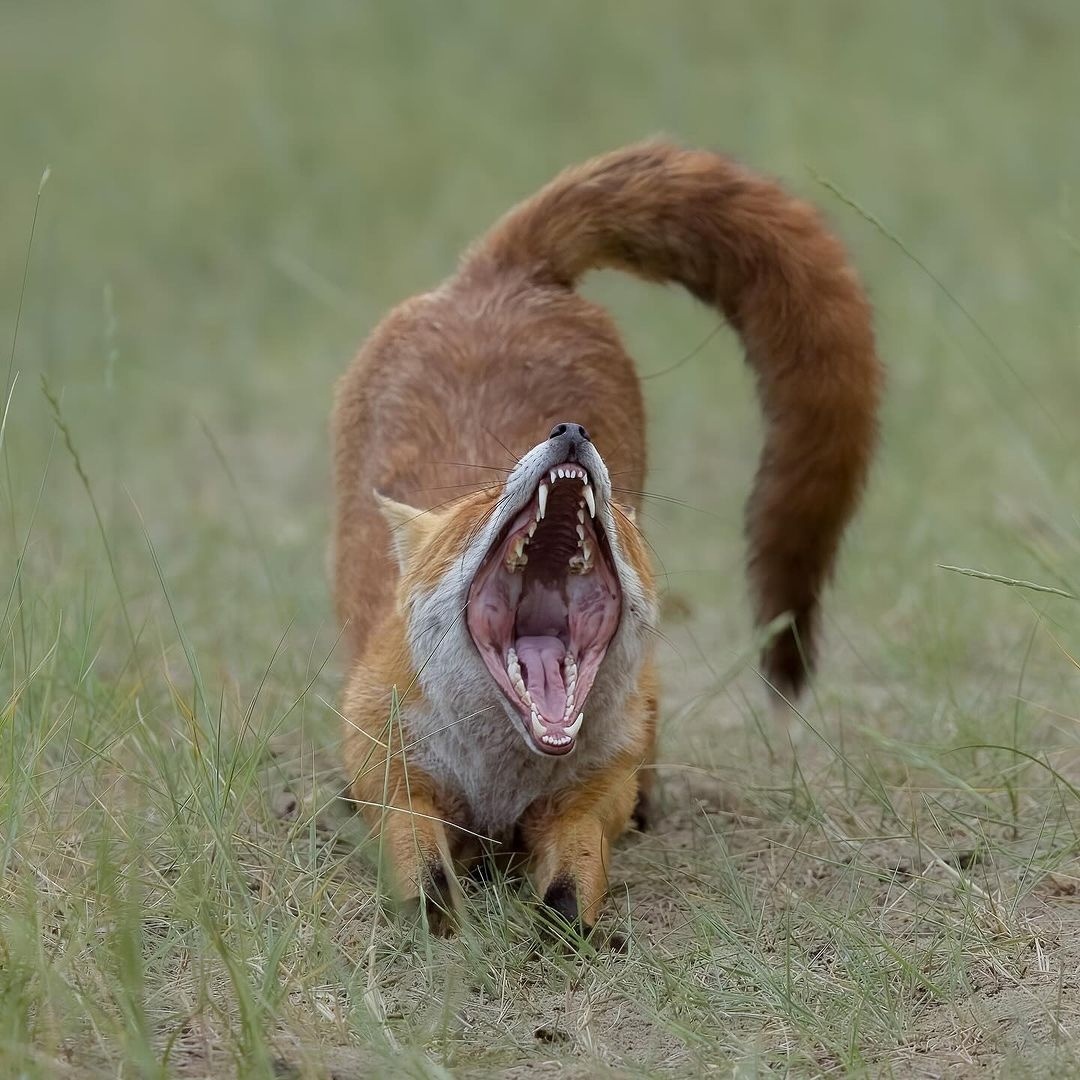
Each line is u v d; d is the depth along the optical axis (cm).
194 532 1520
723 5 3416
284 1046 695
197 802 845
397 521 941
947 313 2041
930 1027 732
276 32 3472
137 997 681
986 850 905
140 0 3775
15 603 1068
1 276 2438
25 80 3250
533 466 831
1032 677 1165
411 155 2833
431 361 1055
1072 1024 721
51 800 871
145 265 2523
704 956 802
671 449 1912
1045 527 1364
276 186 2739
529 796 911
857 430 1079
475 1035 732
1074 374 1878
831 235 1097
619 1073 688
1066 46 3241
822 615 1192
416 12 3475
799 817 967
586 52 3253
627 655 886
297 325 2352
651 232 1102
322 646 1228
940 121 2788
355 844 918
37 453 1725
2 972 710
